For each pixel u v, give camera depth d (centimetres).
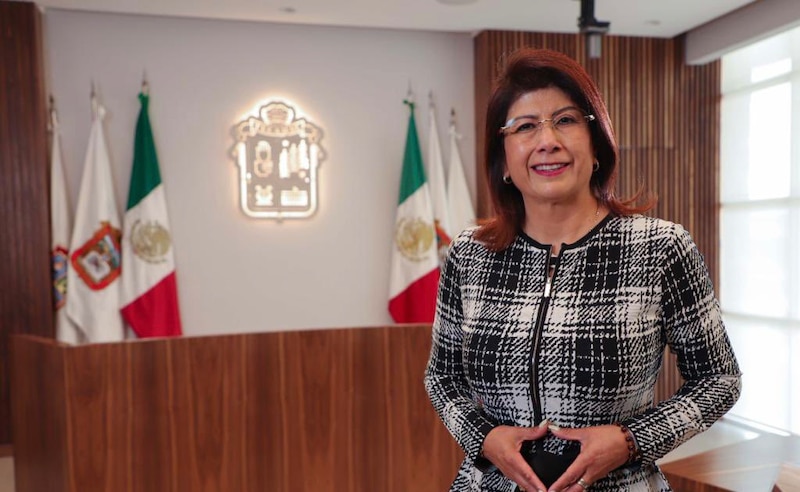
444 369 138
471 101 555
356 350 313
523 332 117
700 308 112
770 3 473
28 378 312
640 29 536
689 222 568
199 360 297
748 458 236
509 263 125
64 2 458
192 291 508
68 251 480
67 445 281
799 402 489
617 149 122
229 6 470
